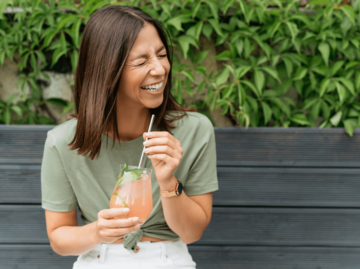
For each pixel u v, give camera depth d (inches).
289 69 62.7
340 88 61.1
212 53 66.7
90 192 41.0
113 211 31.2
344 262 64.7
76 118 42.5
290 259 64.7
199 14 62.0
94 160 40.4
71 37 65.2
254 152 62.1
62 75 67.8
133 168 33.9
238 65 64.3
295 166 62.5
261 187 63.0
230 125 67.9
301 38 63.3
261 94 62.6
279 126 66.7
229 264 64.9
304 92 66.5
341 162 62.2
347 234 63.9
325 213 63.5
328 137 61.8
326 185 62.8
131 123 40.8
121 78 35.9
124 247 38.7
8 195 63.0
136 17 35.1
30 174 62.6
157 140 32.6
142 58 34.8
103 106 36.3
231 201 63.2
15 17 63.6
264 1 62.4
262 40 64.2
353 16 58.3
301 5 66.9
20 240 64.2
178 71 62.5
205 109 67.9
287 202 63.2
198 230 40.6
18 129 61.4
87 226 36.8
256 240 64.2
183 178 42.4
